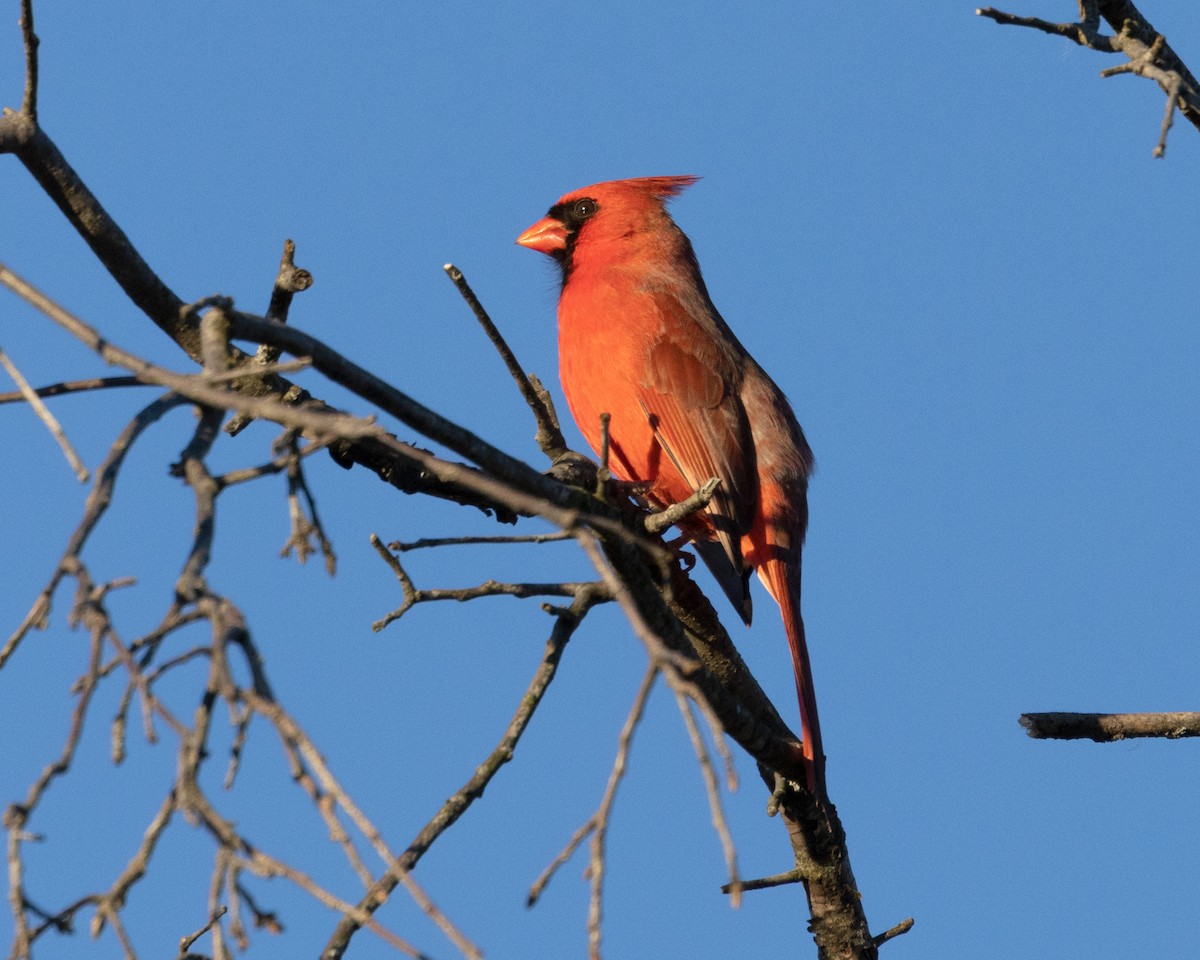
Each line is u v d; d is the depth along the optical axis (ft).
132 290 26.27
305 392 29.63
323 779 13.16
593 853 13.98
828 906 32.83
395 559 25.68
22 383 13.75
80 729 12.84
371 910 20.18
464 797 24.26
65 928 13.51
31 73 23.98
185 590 13.75
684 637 28.43
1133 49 27.40
